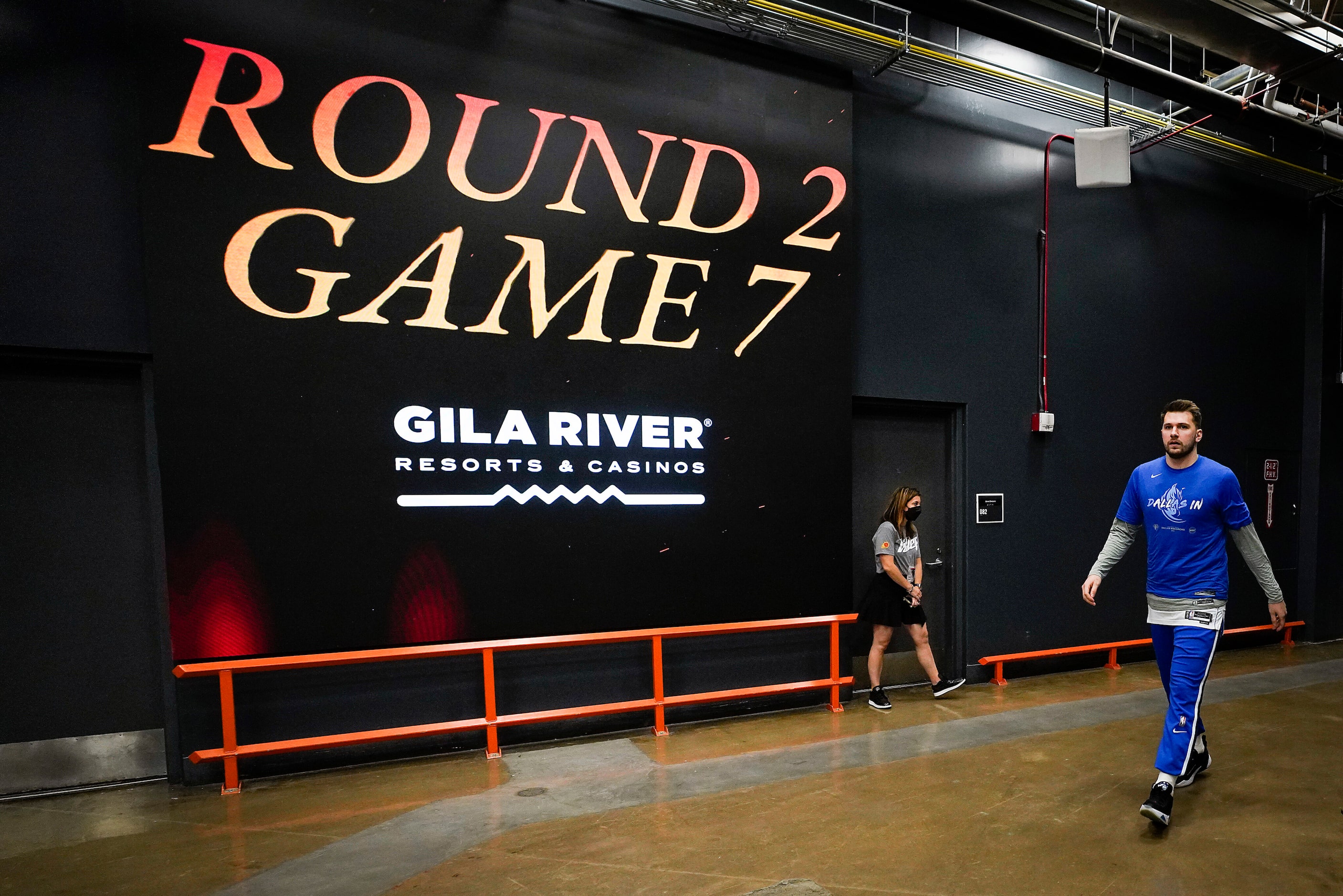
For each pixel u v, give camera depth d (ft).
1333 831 8.99
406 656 11.93
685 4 13.79
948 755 12.09
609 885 7.82
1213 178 21.79
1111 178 15.65
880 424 17.40
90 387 11.61
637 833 9.14
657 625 14.23
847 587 15.87
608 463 13.84
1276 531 23.22
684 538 14.44
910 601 15.31
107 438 11.71
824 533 15.64
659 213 14.20
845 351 15.89
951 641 17.93
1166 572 9.83
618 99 13.85
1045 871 8.02
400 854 8.67
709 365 14.66
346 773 11.85
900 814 9.62
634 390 14.05
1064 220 19.15
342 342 12.05
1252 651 21.95
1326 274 23.71
